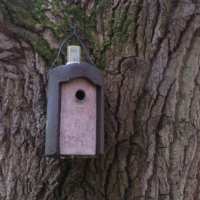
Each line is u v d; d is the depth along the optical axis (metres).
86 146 2.38
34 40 2.56
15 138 2.53
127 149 2.56
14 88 2.54
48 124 2.38
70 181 2.52
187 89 2.62
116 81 2.57
